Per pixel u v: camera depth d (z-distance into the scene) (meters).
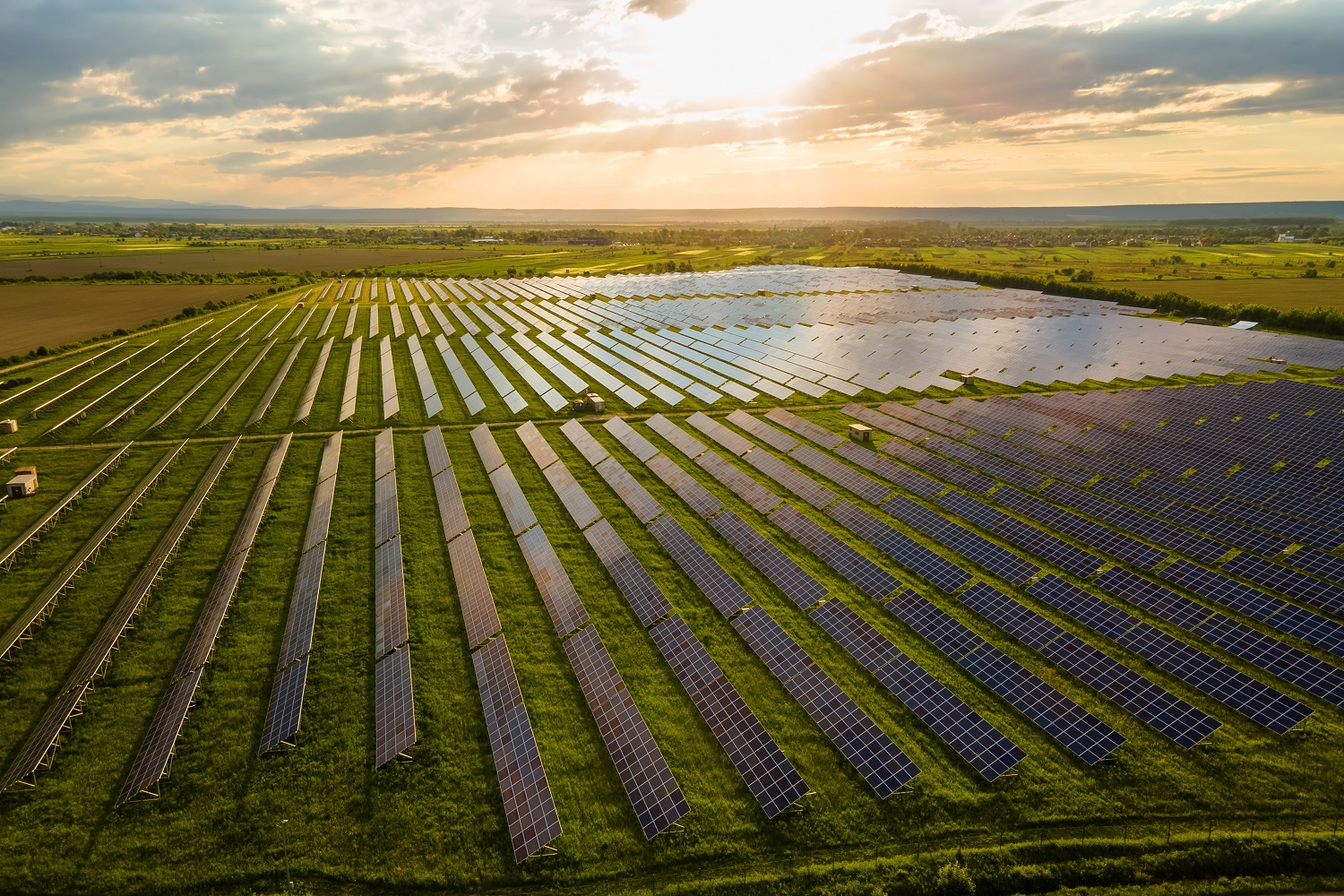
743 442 66.75
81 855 27.59
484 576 45.59
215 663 38.62
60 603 44.59
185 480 62.91
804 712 33.53
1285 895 24.03
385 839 28.17
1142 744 30.05
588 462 64.75
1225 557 43.22
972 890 24.70
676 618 40.47
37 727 34.28
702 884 25.77
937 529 48.84
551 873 26.58
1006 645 37.16
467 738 33.16
